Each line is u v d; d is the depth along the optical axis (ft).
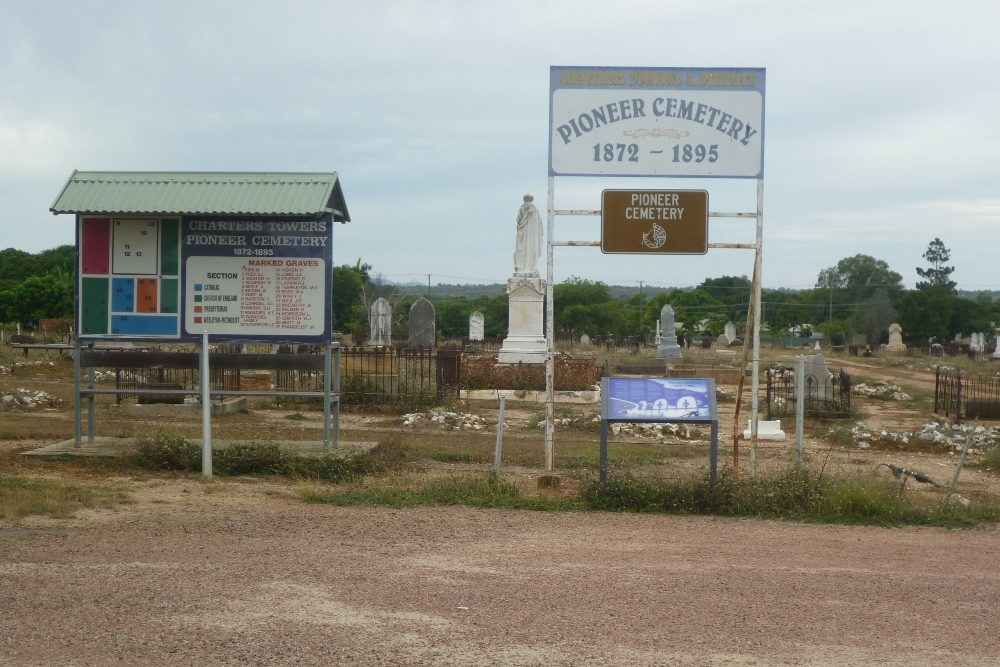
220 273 44.73
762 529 32.71
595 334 259.80
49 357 105.70
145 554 26.48
